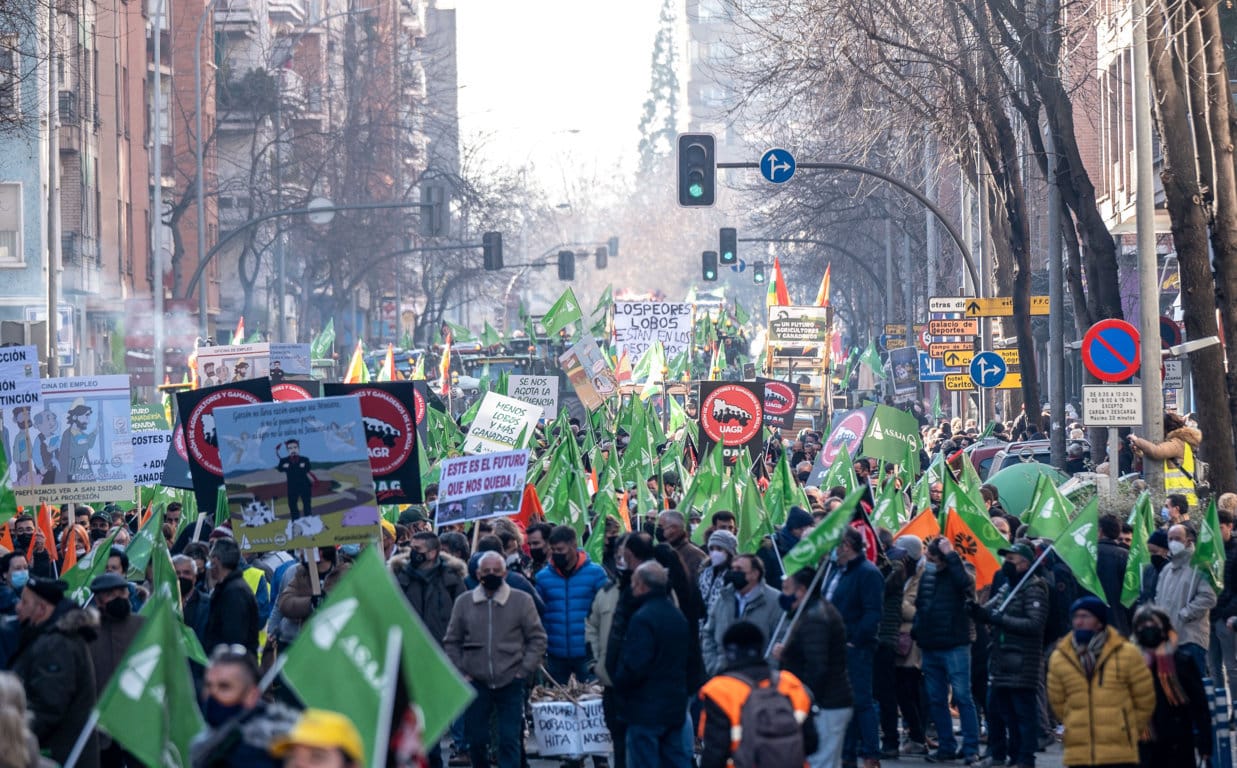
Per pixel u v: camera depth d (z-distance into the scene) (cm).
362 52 19512
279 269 15962
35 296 12575
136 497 5400
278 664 1873
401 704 1891
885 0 7256
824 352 11681
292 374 7512
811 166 7338
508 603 3225
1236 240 4872
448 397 10112
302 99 19650
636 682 2856
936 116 7294
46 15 10212
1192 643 3500
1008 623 3412
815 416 11588
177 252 15250
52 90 9212
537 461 6412
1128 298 11219
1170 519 4231
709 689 2283
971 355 9356
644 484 4866
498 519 3869
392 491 3878
